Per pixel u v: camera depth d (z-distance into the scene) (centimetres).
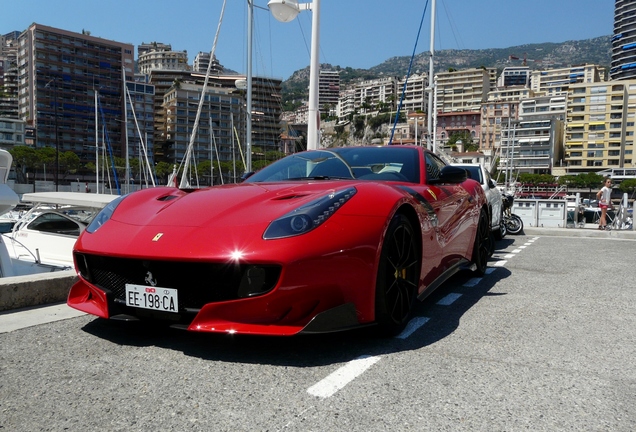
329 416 176
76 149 11075
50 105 10800
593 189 12088
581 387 206
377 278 246
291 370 220
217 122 10800
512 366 229
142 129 11062
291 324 225
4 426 169
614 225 1400
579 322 312
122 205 294
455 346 258
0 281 330
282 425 169
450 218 361
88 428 168
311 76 830
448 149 12825
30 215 611
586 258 651
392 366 226
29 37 10725
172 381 207
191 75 14525
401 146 404
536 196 11900
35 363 228
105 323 296
